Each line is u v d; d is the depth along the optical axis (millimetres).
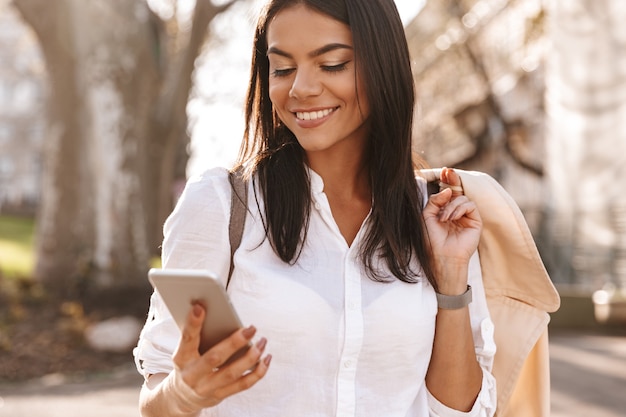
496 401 2520
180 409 1890
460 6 21969
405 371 2215
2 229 43719
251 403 2146
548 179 18172
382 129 2279
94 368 10336
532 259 2508
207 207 2172
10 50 57312
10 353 10625
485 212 2500
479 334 2438
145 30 15008
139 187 14938
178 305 1822
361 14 2197
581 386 8453
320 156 2320
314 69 2199
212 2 14758
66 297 13812
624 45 15477
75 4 14711
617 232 15430
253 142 2389
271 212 2184
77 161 14984
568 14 17031
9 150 62312
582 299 13289
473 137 24500
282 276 2137
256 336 2127
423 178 2572
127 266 14734
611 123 15820
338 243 2215
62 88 14914
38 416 7867
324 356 2139
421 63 24828
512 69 21656
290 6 2213
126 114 14844
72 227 14875
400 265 2238
